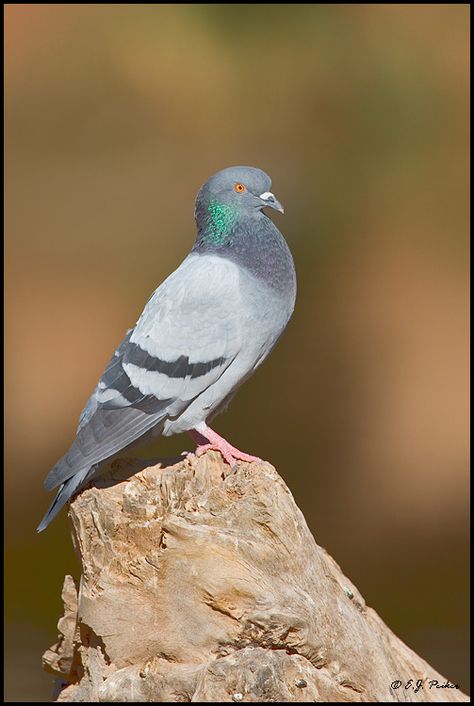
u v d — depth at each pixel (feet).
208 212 23.41
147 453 49.70
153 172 63.87
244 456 20.93
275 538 17.60
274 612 16.71
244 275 22.18
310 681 16.75
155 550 17.88
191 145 64.28
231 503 18.17
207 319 21.65
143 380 21.45
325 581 17.99
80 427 21.50
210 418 23.53
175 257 60.70
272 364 55.77
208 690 16.31
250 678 16.35
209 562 17.10
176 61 64.75
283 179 62.28
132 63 65.05
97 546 18.29
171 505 18.57
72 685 19.39
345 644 17.63
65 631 19.92
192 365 21.63
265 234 23.09
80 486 19.83
